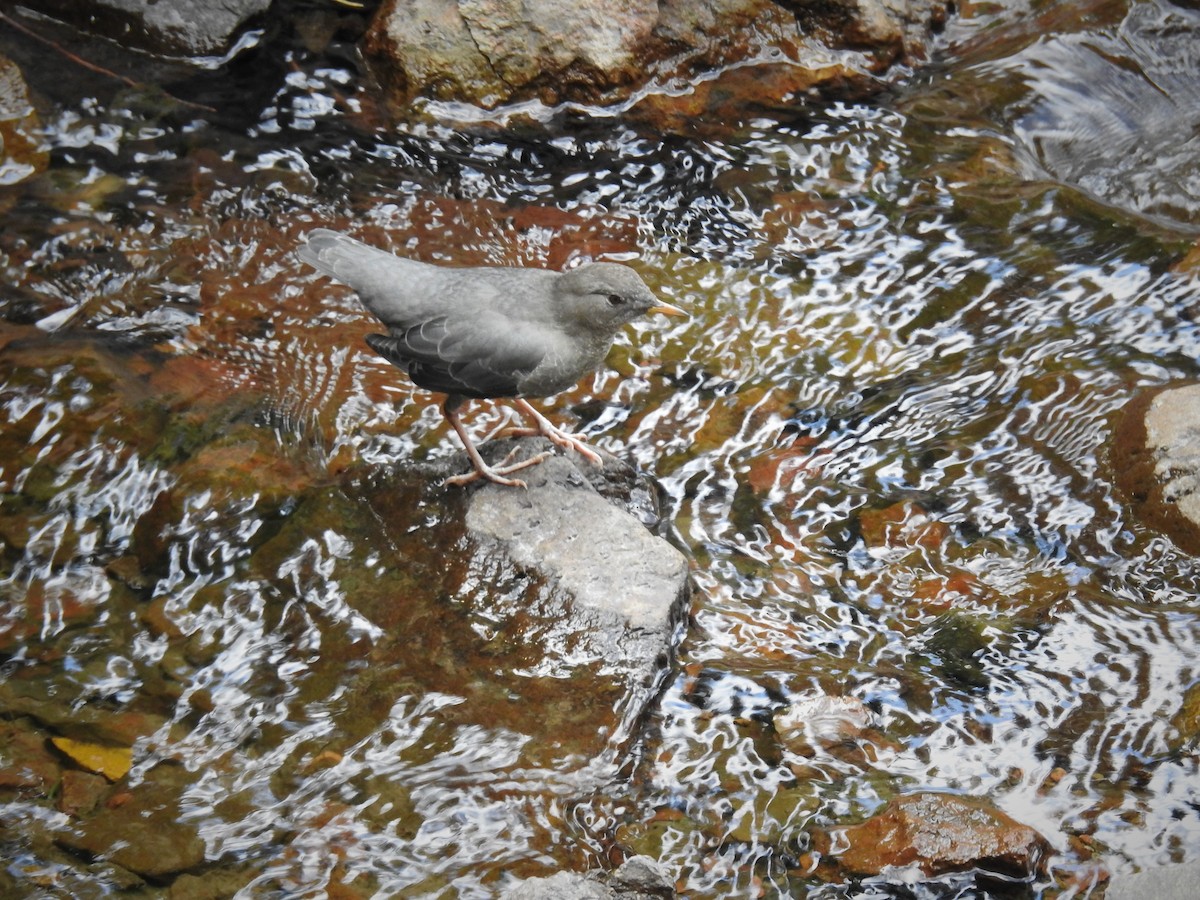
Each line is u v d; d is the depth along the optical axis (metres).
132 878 3.66
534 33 7.14
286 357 5.68
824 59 7.66
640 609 4.43
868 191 6.88
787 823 3.84
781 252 6.49
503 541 4.65
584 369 4.79
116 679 4.29
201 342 5.69
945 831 3.68
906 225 6.64
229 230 6.31
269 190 6.57
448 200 6.66
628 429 5.50
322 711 4.18
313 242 4.81
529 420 5.07
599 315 4.59
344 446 5.28
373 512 4.86
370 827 3.81
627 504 5.09
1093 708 4.20
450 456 5.05
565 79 7.20
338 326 5.89
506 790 3.94
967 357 5.86
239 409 5.37
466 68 7.13
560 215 6.64
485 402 5.56
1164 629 4.47
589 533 4.67
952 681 4.35
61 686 4.26
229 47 7.30
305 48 7.35
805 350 5.95
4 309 5.71
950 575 4.81
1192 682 4.25
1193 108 7.80
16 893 3.60
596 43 7.18
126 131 6.77
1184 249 6.24
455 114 7.13
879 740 4.13
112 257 6.07
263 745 4.07
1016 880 3.62
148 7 7.23
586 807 3.90
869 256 6.46
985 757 4.06
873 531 5.02
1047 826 3.80
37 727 4.12
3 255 5.98
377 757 4.03
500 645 4.37
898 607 4.69
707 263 6.42
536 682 4.26
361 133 6.98
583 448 5.06
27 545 4.74
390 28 7.17
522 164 6.93
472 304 4.64
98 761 4.01
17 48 7.11
